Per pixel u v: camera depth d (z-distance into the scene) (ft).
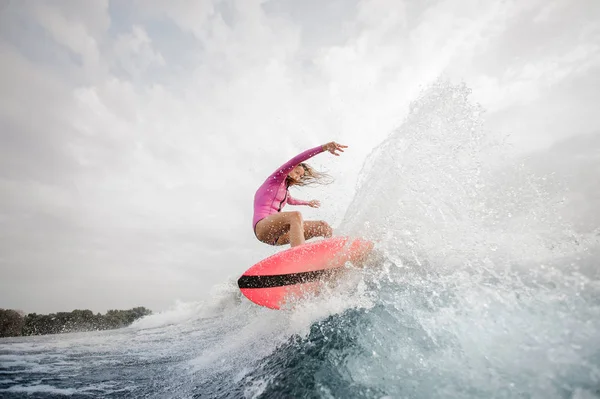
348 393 4.88
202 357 10.22
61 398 7.07
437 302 6.41
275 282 9.80
